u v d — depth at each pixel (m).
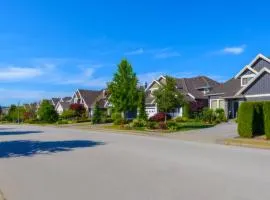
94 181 10.75
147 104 58.34
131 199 8.55
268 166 13.38
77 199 8.65
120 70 48.84
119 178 11.16
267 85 34.53
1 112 114.31
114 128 42.72
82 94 87.62
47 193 9.33
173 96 40.88
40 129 47.84
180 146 21.42
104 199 8.59
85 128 47.84
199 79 60.09
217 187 9.73
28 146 22.55
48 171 12.75
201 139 26.19
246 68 42.72
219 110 44.69
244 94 36.34
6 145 23.56
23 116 90.56
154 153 17.73
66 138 29.05
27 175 12.08
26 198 8.87
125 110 48.94
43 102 76.94
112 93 49.31
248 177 11.16
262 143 21.67
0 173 12.56
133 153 17.78
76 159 15.74
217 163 14.18
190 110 51.31
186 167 13.20
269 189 9.45
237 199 8.44
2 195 9.16
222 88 47.91
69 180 10.99
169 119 48.75
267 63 41.06
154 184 10.19
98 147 21.09
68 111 76.75
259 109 25.84
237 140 23.55
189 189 9.52
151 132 34.84
